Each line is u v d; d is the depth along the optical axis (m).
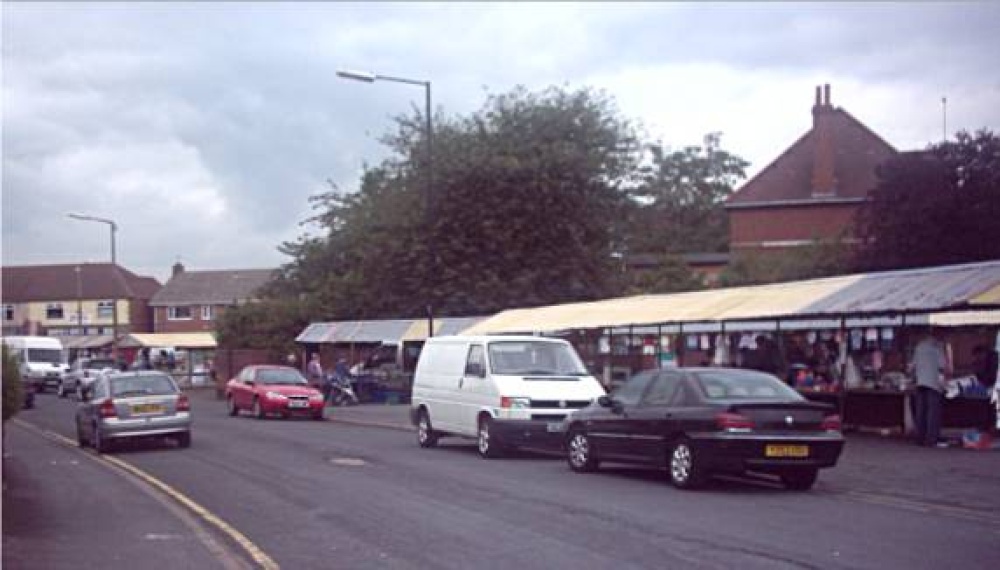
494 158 42.16
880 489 14.19
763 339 25.61
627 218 47.88
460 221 41.94
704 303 25.25
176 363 67.88
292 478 16.75
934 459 16.91
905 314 20.23
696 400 14.43
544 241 42.47
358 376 40.19
